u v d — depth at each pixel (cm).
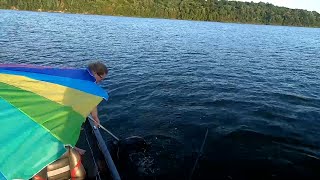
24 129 348
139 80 1845
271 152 920
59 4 16138
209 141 984
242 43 5141
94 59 2559
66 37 4203
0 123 347
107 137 1011
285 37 7869
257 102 1431
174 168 826
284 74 2319
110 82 1762
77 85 467
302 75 2311
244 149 934
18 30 4691
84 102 425
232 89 1702
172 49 3641
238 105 1370
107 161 616
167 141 980
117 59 2639
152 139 991
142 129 1074
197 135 1026
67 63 2323
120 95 1497
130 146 810
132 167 773
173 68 2331
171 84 1767
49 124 364
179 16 18512
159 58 2836
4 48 2762
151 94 1527
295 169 834
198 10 18662
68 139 355
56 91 435
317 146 970
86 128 777
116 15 16988
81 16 13012
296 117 1227
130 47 3572
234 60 2983
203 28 9900
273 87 1808
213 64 2639
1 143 325
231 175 808
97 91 461
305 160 879
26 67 510
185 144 964
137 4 17675
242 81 1958
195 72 2202
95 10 16650
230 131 1053
